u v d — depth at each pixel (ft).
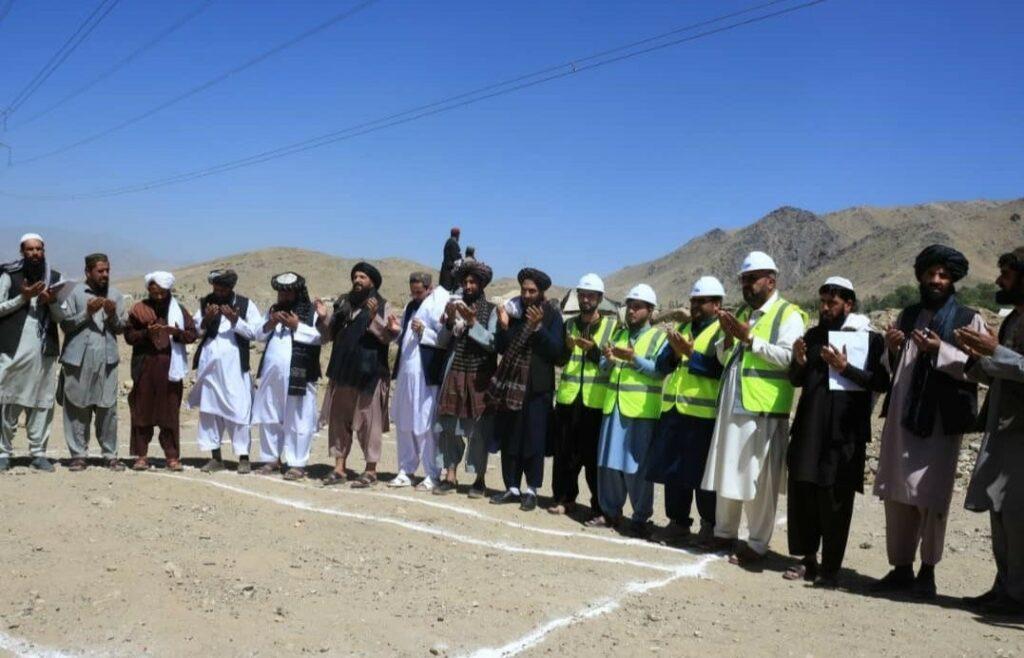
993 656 17.34
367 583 19.81
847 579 23.61
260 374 32.42
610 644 17.02
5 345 29.35
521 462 29.45
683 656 16.65
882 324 58.49
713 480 24.34
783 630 18.43
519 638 17.06
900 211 638.94
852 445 22.35
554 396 30.35
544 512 28.86
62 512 24.30
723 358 24.98
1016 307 21.03
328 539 23.32
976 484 20.74
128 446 40.68
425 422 31.24
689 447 25.73
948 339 21.01
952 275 21.47
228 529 23.65
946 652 17.46
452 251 46.55
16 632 16.31
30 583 18.69
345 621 17.33
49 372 30.45
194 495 27.40
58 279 30.32
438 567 21.35
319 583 19.62
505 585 20.13
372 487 31.17
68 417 30.89
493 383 28.73
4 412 29.86
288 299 32.35
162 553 21.04
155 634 16.37
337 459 31.76
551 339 28.45
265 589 18.98
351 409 31.48
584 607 19.07
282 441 33.09
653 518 30.66
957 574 24.40
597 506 28.58
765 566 24.43
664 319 61.05
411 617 17.75
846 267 416.46
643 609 19.25
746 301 25.32
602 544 25.18
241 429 32.63
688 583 21.66
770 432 23.76
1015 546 20.12
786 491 24.97
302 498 28.50
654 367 26.63
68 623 16.76
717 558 24.47
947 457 21.18
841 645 17.62
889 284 352.08
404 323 32.07
